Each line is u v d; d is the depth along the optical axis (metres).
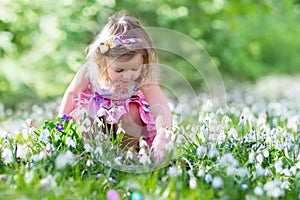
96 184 3.07
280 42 17.00
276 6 11.23
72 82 4.11
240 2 9.79
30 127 3.94
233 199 2.88
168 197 2.89
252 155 3.36
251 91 9.96
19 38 9.48
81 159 3.38
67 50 9.23
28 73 9.31
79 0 9.02
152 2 10.13
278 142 3.75
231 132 3.78
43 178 3.06
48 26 9.23
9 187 2.89
